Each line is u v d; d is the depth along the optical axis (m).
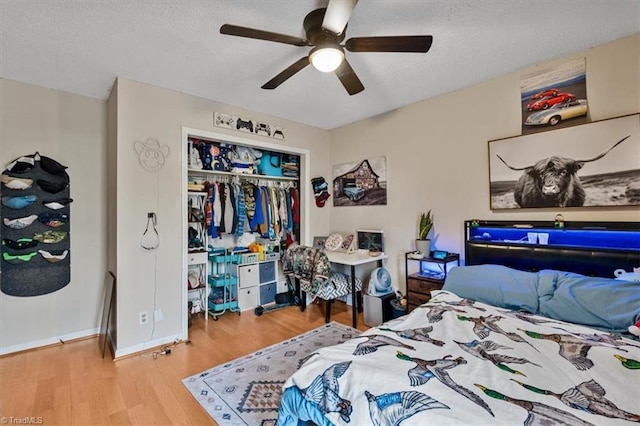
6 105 2.56
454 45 2.10
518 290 2.01
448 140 2.95
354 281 3.11
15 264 2.61
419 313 1.88
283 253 3.70
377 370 1.18
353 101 3.16
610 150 2.06
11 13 1.71
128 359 2.45
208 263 3.69
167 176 2.78
